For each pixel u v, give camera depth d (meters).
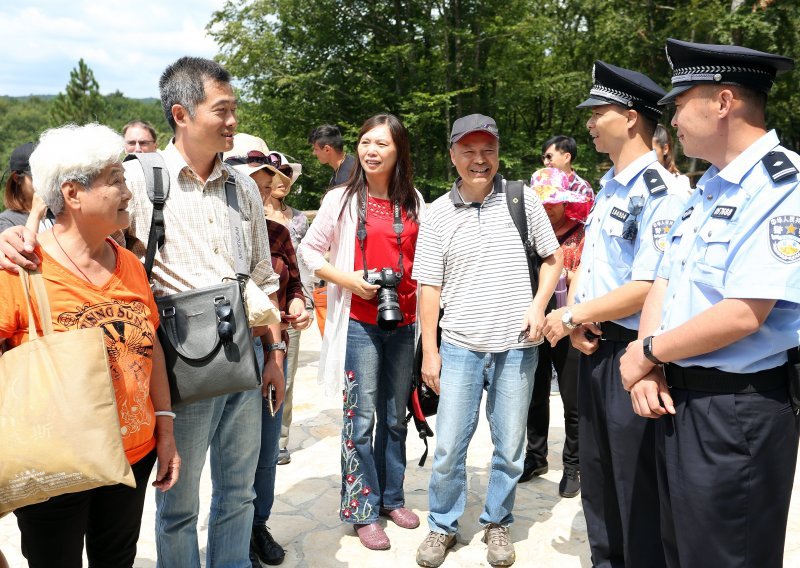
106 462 1.68
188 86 2.27
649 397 2.00
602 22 20.91
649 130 2.54
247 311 2.33
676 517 2.01
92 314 1.86
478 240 2.99
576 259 3.88
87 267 1.90
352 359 3.20
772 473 1.88
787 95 18.25
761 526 1.90
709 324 1.81
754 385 1.86
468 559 3.09
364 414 3.20
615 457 2.53
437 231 3.05
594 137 2.65
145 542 3.26
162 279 2.29
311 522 3.46
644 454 2.46
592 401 2.67
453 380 3.03
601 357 2.57
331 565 3.05
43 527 1.86
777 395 1.87
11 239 1.78
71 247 1.88
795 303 1.81
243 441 2.54
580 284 2.73
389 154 3.15
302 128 25.17
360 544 3.24
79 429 1.67
